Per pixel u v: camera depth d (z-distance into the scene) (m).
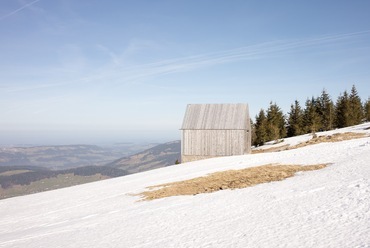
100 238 12.55
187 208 15.95
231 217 12.83
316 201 13.01
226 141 49.84
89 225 15.70
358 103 96.69
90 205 22.67
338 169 19.84
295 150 37.91
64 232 14.91
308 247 8.30
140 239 11.47
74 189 35.25
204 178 26.30
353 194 13.00
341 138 46.53
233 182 21.88
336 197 13.05
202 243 9.94
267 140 87.94
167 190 23.17
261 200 15.01
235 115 51.06
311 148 37.03
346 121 87.94
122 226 14.19
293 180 18.94
